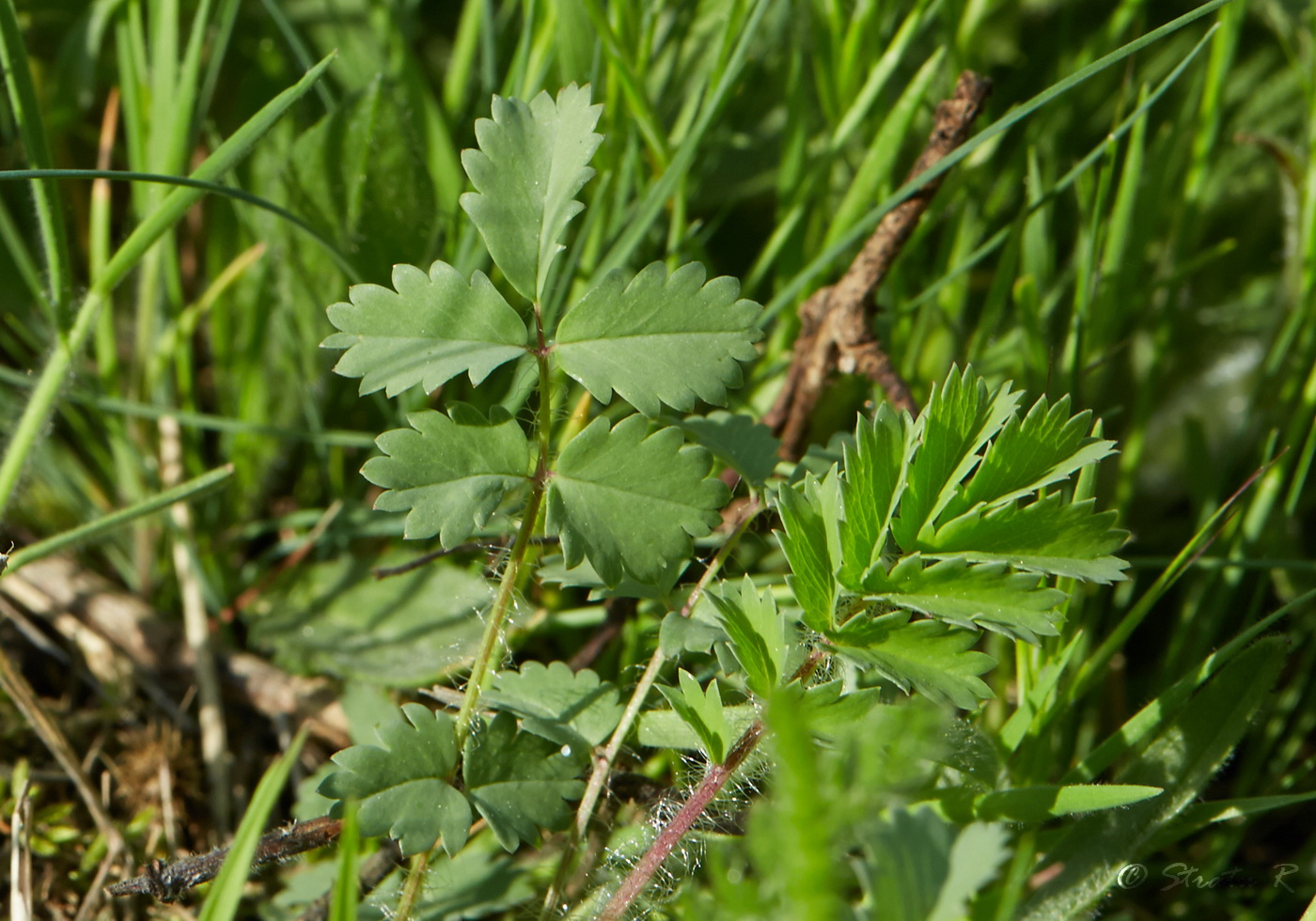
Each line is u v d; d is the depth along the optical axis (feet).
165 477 1.79
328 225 1.73
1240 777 1.71
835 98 1.74
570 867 1.54
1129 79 1.72
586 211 1.74
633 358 1.52
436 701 1.70
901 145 1.71
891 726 1.49
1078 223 1.85
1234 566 1.65
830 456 1.59
